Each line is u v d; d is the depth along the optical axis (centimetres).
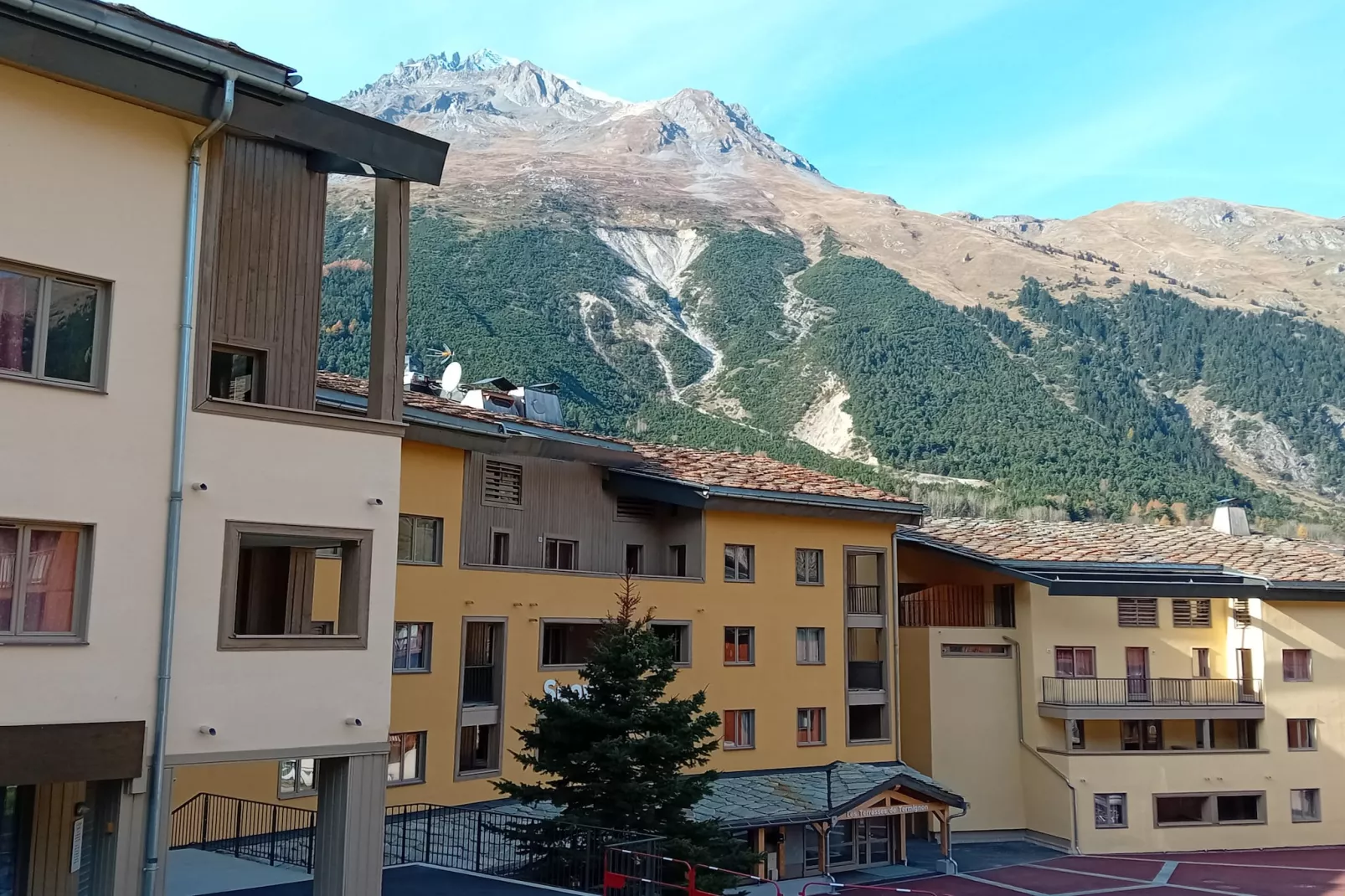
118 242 1455
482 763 2880
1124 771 4141
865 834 3666
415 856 2347
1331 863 3981
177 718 1447
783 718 3572
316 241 1844
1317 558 4738
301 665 1559
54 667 1362
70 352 1424
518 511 3142
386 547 1656
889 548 3988
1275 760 4316
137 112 1481
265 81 1502
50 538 1391
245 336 1739
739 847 2272
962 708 4206
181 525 1476
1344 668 4450
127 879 1388
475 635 2928
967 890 3416
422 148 1700
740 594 3519
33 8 1306
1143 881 3638
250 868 2012
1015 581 4334
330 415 1617
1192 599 4438
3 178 1373
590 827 2080
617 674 2295
